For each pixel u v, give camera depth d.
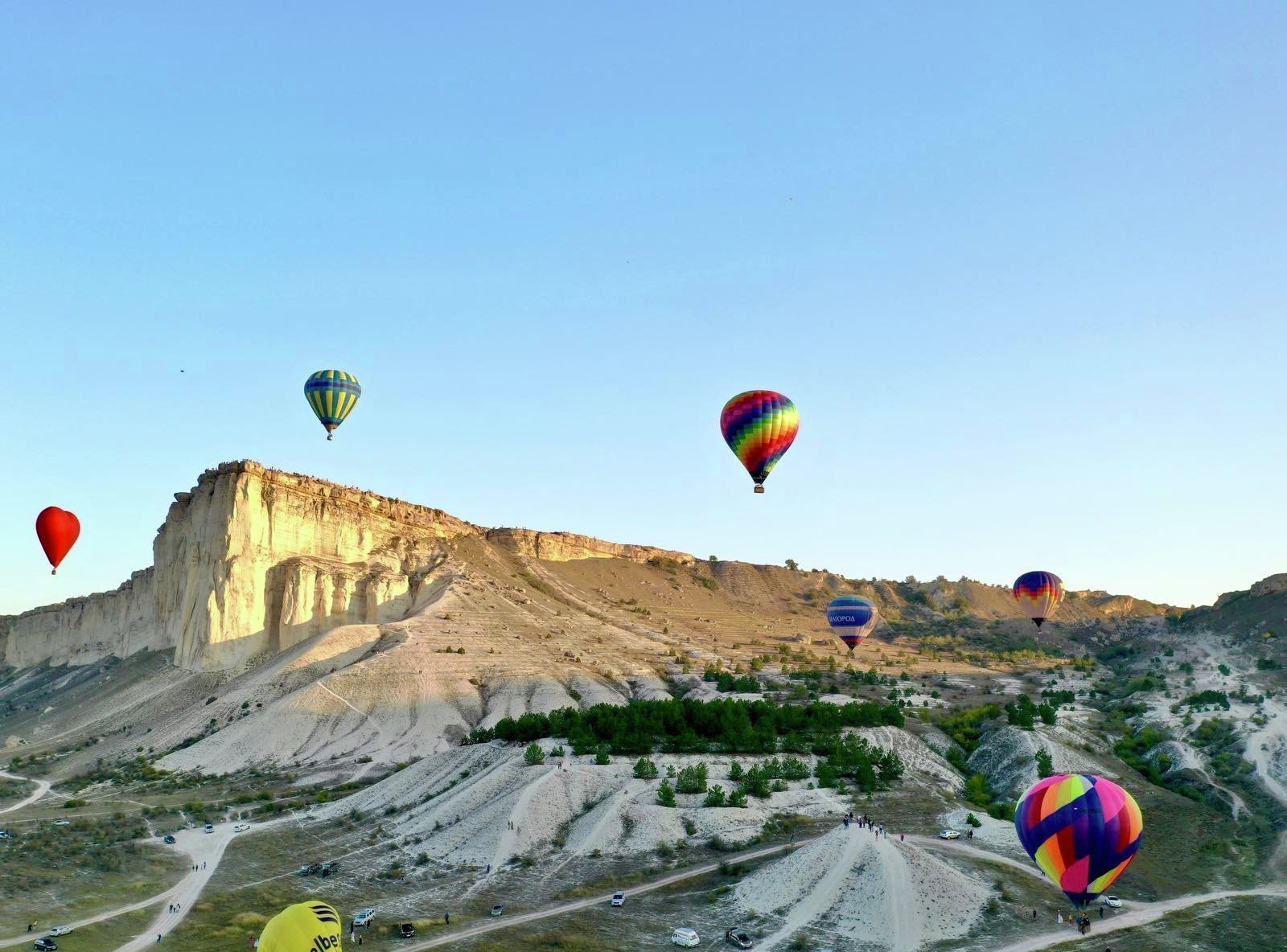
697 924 94.56
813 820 123.31
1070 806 82.38
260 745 193.50
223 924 95.25
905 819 123.88
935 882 96.25
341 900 103.19
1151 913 96.56
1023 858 108.94
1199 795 144.38
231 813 146.38
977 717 198.62
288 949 75.56
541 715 164.12
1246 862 115.06
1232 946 88.25
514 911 99.00
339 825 132.50
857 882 97.25
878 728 172.12
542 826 120.38
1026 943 87.94
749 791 130.38
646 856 113.38
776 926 93.06
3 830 134.50
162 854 120.81
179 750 198.00
